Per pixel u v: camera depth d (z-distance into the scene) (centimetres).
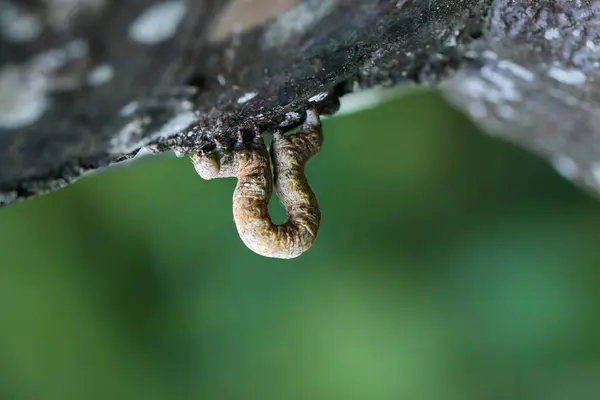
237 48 14
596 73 17
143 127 15
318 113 17
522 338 33
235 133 16
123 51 14
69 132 14
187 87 15
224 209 33
